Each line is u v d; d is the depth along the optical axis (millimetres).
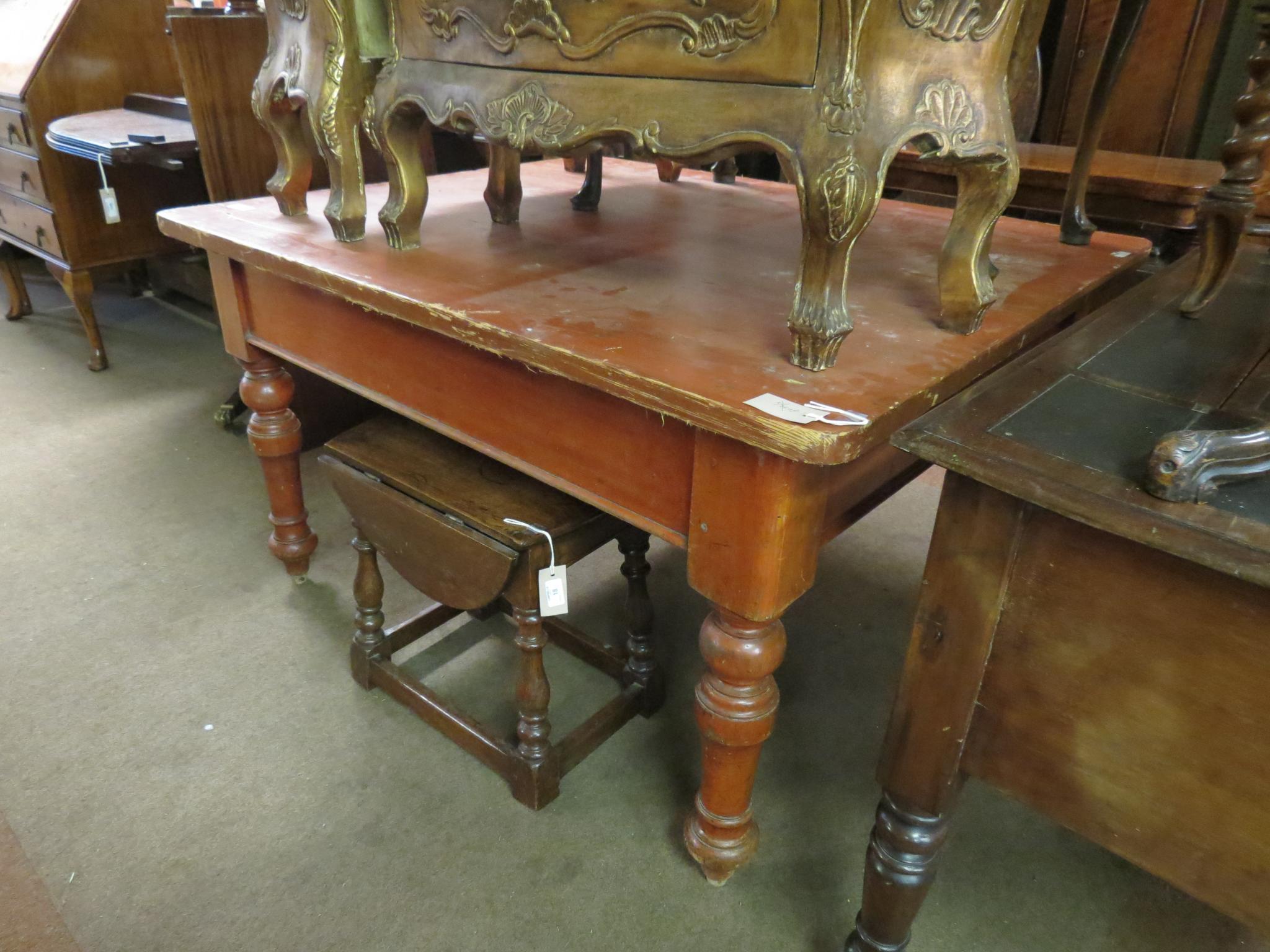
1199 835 623
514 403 921
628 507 863
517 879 1059
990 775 733
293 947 974
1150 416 667
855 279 1042
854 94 667
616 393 760
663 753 1244
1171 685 593
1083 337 840
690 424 731
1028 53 874
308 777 1193
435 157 2295
